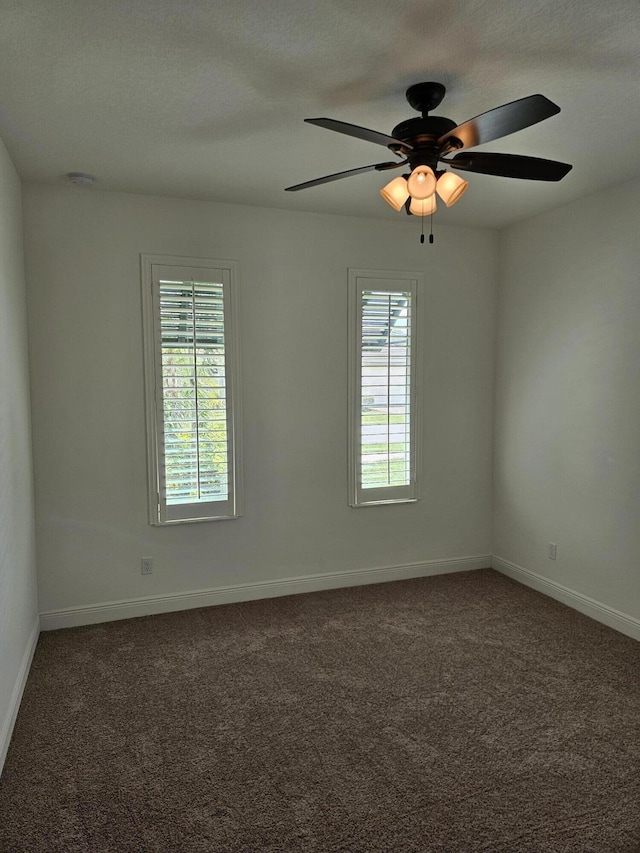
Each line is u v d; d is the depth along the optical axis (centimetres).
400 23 183
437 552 461
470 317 453
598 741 250
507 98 236
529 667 314
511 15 179
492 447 469
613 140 279
